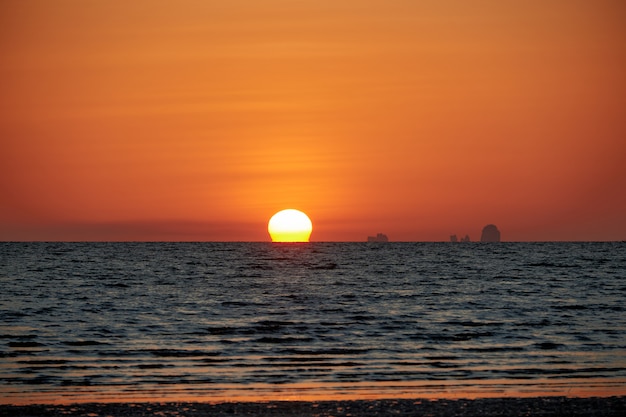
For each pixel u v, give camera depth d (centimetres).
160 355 4184
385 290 9531
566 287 9925
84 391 3266
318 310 6844
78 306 7138
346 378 3569
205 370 3759
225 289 9781
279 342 4694
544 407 2953
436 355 4181
